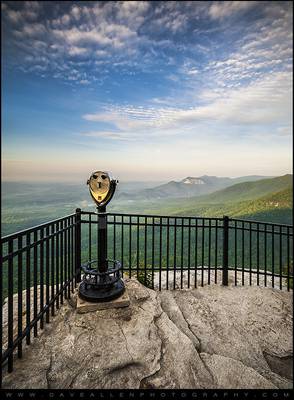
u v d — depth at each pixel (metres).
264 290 4.35
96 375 2.13
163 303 3.68
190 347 2.58
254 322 3.54
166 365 2.32
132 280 3.95
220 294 4.15
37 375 2.08
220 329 3.30
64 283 3.30
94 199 3.33
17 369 2.13
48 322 2.78
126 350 2.39
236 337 3.19
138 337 2.57
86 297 3.03
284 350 3.17
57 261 3.04
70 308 3.08
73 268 3.60
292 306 3.99
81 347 2.40
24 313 3.07
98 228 3.27
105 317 2.86
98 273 3.15
